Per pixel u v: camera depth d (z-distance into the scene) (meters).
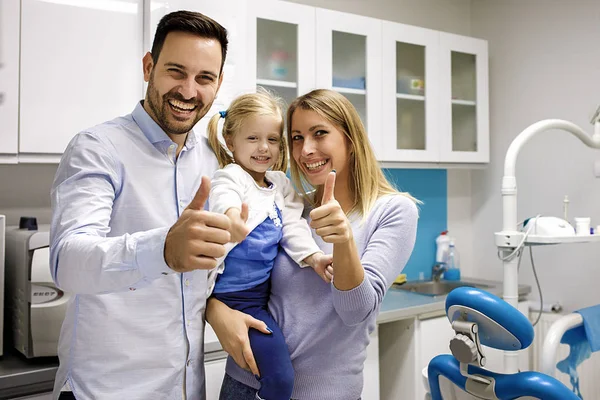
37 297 1.84
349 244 1.11
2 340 1.90
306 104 1.36
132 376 1.28
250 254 1.34
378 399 2.47
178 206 1.36
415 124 3.01
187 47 1.22
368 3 3.22
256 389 1.34
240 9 2.26
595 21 2.97
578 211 3.05
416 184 3.39
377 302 1.22
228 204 1.28
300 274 1.33
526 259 3.29
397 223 1.31
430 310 2.60
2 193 2.25
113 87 2.03
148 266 0.89
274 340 1.28
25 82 1.88
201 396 1.40
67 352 1.29
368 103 2.79
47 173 2.36
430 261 3.45
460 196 3.59
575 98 3.06
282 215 1.43
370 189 1.38
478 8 3.57
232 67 2.25
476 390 1.45
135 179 1.30
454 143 3.18
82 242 0.98
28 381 1.78
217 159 1.51
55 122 1.93
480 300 1.35
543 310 3.13
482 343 1.47
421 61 3.02
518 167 3.34
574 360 2.22
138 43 2.07
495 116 3.46
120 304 1.27
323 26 2.62
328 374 1.29
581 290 3.04
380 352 2.73
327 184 1.08
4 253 1.95
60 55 1.93
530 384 1.34
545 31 3.19
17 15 1.85
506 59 3.39
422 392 2.56
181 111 1.27
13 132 1.87
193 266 0.83
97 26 1.99
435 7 3.48
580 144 3.03
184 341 1.34
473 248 3.61
